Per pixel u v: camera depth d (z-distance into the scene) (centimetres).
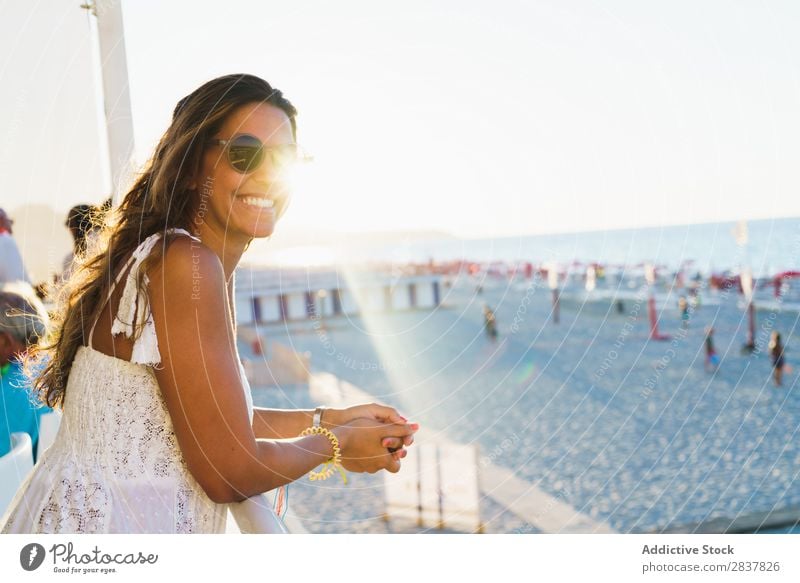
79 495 93
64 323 102
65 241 217
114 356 94
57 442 100
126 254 97
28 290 156
